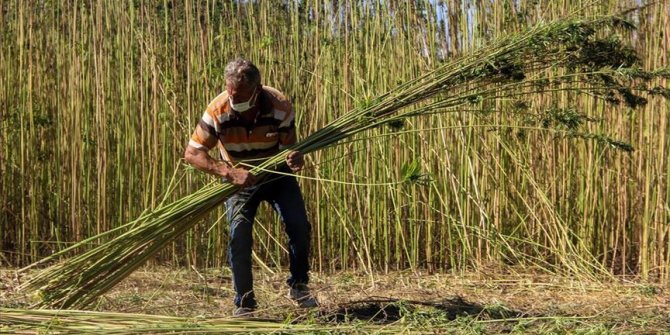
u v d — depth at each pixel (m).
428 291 6.71
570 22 4.99
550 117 5.28
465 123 7.52
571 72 5.60
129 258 5.21
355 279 7.29
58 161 8.11
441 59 7.53
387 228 7.66
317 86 7.73
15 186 8.28
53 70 8.19
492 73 5.07
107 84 8.01
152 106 7.89
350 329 4.66
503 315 5.40
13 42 8.29
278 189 5.43
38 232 8.20
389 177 7.61
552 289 6.83
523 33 5.16
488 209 7.60
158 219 5.15
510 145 7.58
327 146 5.20
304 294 5.53
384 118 5.25
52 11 8.14
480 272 7.39
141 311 5.79
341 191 7.72
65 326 4.42
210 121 5.15
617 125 7.36
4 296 5.43
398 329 4.73
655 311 5.77
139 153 7.95
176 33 7.94
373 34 7.61
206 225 7.82
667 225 7.10
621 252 7.59
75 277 5.16
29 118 8.15
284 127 5.23
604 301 6.32
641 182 7.35
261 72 7.89
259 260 7.62
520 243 7.68
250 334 4.48
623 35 7.23
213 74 7.71
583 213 7.50
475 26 7.44
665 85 7.03
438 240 7.80
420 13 7.58
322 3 7.82
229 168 5.12
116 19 7.97
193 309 5.89
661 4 7.16
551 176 7.55
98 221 7.88
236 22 7.99
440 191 7.63
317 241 7.87
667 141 7.20
